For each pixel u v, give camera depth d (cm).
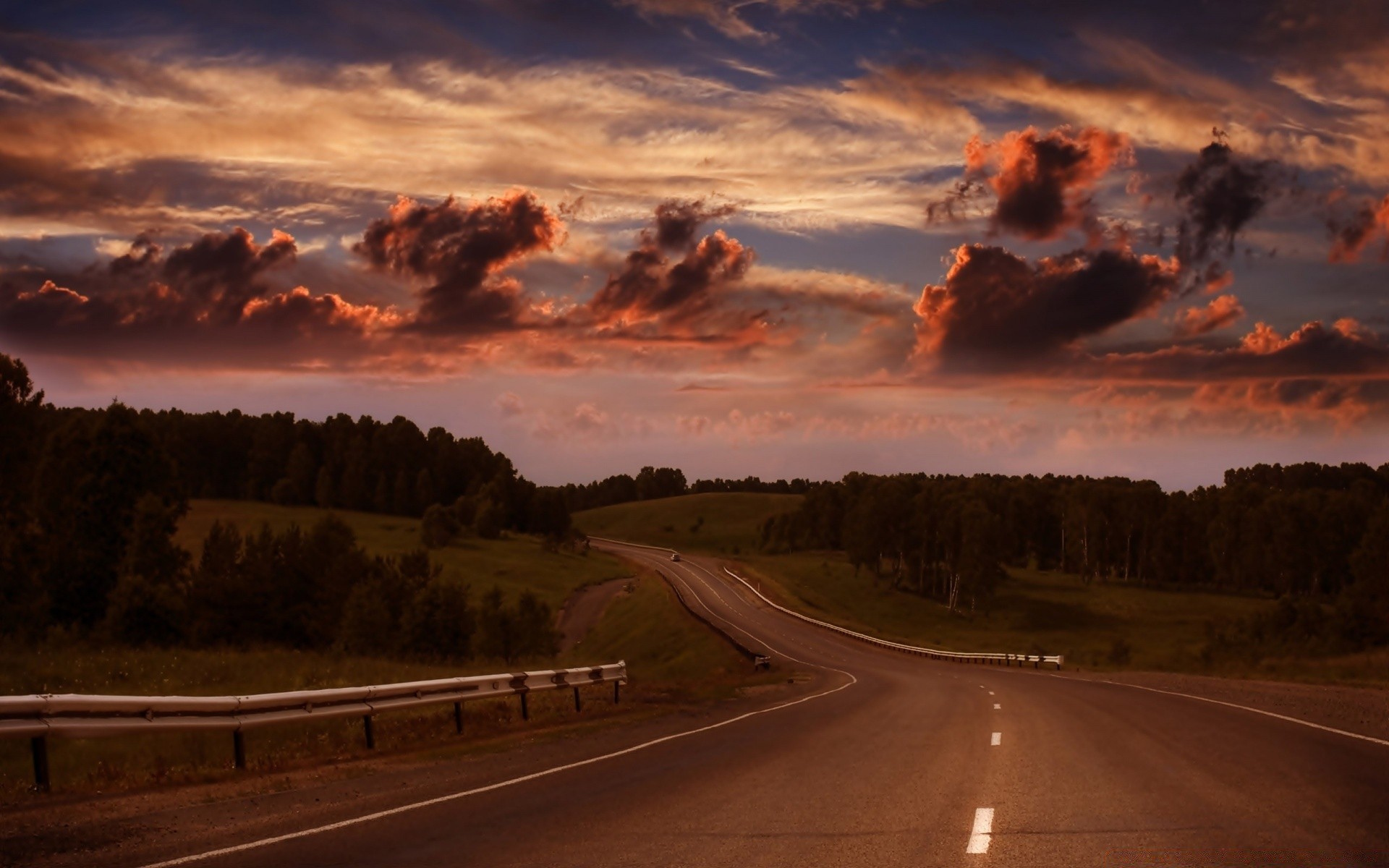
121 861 753
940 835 830
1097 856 743
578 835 849
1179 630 11888
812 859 750
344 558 5706
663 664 7788
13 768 1316
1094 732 1683
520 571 13762
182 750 1424
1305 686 3030
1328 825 847
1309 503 13412
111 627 4625
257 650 4659
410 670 3244
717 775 1220
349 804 1020
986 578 13238
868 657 7431
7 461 5712
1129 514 15462
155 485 6694
